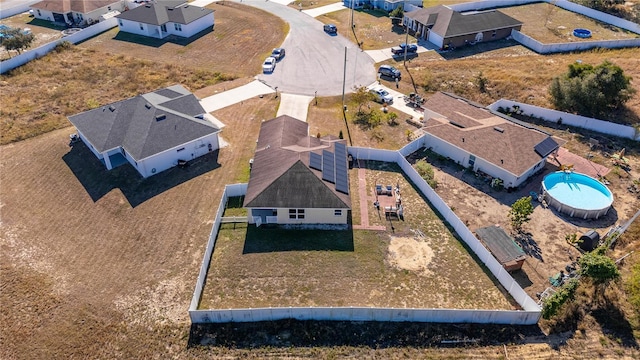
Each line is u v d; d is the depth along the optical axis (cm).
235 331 2989
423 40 7350
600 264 3022
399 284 3325
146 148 4284
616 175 4341
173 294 3234
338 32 7712
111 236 3722
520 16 8212
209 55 6938
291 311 3006
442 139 4616
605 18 7875
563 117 5162
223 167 4512
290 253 3553
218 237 3691
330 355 2858
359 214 3956
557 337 2945
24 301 3206
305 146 4288
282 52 6825
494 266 3356
